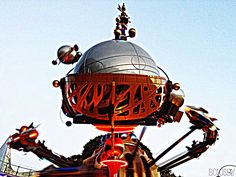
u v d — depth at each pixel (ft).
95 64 29.60
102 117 30.12
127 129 32.07
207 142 32.42
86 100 29.48
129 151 32.89
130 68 29.37
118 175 31.78
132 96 29.04
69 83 29.99
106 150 31.22
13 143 31.91
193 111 31.68
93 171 31.94
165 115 33.30
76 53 32.94
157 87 29.53
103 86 28.81
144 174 32.37
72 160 34.55
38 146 32.65
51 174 32.42
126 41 31.94
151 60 31.04
